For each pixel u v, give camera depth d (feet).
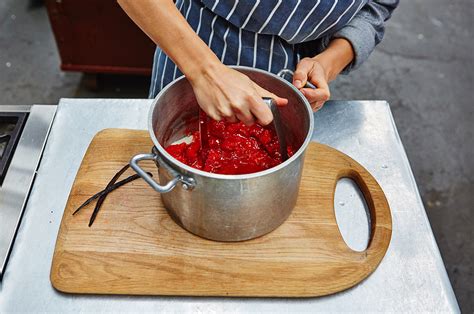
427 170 6.46
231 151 2.65
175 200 2.36
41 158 2.91
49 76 7.43
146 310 2.28
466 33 8.45
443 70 7.84
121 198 2.66
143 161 2.86
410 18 8.66
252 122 2.29
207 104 2.30
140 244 2.46
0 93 7.16
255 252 2.44
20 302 2.30
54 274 2.33
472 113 7.21
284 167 2.15
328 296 2.35
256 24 2.94
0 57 7.64
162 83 3.47
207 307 2.30
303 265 2.41
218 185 2.12
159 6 2.27
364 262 2.43
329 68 3.01
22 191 2.72
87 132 3.08
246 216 2.32
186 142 2.85
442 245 5.69
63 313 2.27
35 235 2.55
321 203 2.69
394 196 2.79
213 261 2.40
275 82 2.57
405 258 2.50
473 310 5.17
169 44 2.31
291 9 2.85
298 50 3.34
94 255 2.41
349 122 3.20
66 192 2.75
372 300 2.34
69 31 6.38
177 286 2.31
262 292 2.31
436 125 7.04
